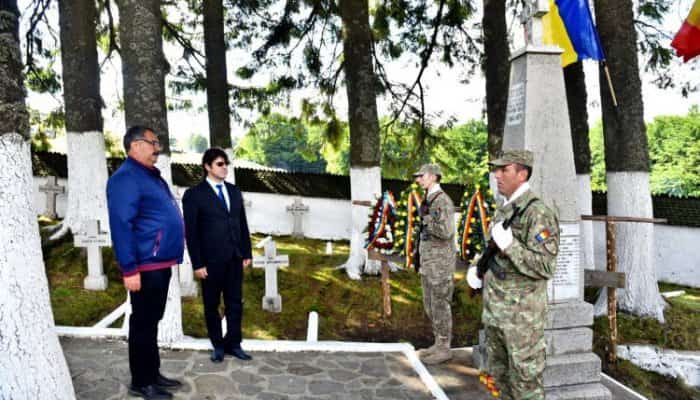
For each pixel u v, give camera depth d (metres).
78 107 8.31
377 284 8.08
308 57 11.61
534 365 3.13
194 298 6.96
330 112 12.10
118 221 3.27
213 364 4.43
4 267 2.84
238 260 4.47
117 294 6.93
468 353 5.14
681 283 10.80
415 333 6.70
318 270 8.73
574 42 6.02
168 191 3.67
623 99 7.30
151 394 3.68
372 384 4.23
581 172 8.96
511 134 4.42
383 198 6.56
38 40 10.55
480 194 4.60
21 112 2.93
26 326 2.90
